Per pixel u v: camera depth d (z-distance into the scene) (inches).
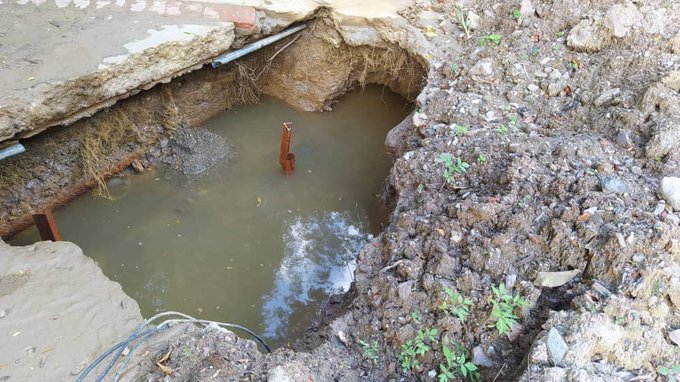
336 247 90.0
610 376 50.3
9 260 65.1
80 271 65.2
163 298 79.8
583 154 71.9
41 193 85.7
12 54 79.2
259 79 111.7
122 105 89.7
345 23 103.0
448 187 75.5
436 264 64.9
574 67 86.8
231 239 88.8
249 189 96.5
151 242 86.8
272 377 55.1
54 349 57.3
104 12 90.0
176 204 92.7
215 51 93.0
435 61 96.2
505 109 84.5
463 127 82.3
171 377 55.7
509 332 57.9
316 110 112.1
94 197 91.4
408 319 62.4
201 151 99.3
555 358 51.4
